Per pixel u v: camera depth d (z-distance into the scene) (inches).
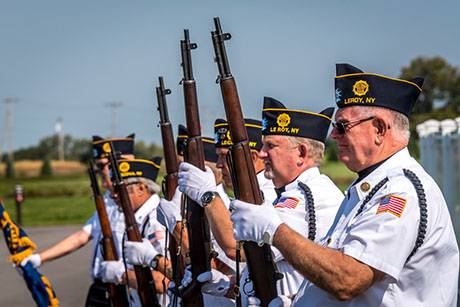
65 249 333.4
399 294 145.3
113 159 266.5
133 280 278.5
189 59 191.5
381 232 142.2
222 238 186.7
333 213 184.2
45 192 1872.5
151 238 267.4
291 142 191.9
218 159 222.4
